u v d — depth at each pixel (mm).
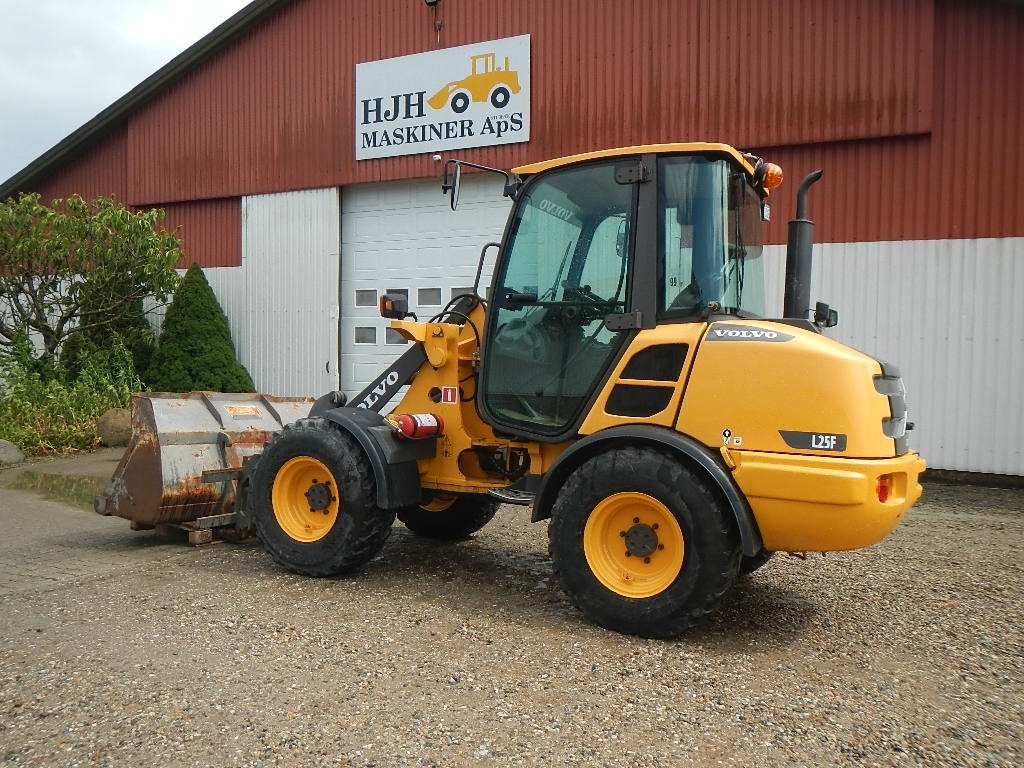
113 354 12375
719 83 9492
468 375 5055
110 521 6629
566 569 4090
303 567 4855
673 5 9688
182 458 5570
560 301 4449
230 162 12891
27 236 11234
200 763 2723
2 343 11656
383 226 11875
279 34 12320
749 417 3785
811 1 9008
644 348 4105
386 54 11508
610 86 10078
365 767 2701
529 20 10500
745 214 4488
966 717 3178
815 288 9188
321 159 12102
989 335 8492
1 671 3455
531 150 10602
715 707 3203
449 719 3049
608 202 4336
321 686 3322
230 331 13047
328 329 12227
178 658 3600
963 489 8281
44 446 10250
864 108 8805
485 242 11094
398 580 4941
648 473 3883
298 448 4895
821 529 3646
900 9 8617
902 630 4180
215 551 5562
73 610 4250
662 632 3883
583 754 2814
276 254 12586
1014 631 4191
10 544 5789
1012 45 8328
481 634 3965
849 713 3186
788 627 4195
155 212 12156
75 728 2957
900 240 8805
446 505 5922
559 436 4379
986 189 8461
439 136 11211
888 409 3887
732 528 3809
